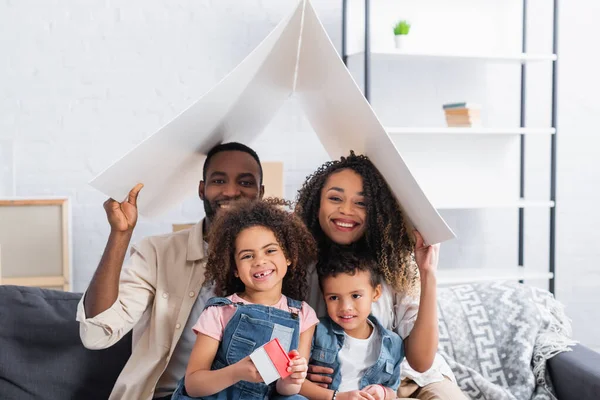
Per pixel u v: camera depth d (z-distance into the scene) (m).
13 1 3.32
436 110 3.62
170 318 1.74
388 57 3.34
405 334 1.76
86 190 3.42
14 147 3.35
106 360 1.88
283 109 3.54
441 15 3.49
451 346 2.13
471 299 2.24
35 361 1.85
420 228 1.63
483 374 2.10
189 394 1.52
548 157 3.74
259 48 1.49
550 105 3.73
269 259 1.56
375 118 1.50
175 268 1.77
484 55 3.31
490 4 3.54
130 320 1.69
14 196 3.34
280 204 1.73
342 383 1.65
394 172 1.60
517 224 3.75
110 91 3.41
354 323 1.65
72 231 3.42
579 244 3.80
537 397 2.01
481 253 3.73
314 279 1.77
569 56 3.73
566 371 1.98
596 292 3.83
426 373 1.87
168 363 1.72
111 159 3.43
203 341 1.55
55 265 3.02
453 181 3.58
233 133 1.89
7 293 1.91
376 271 1.71
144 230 3.45
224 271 1.61
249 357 1.43
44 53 3.35
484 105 3.66
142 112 3.44
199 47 3.46
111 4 3.38
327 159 3.60
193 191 2.08
